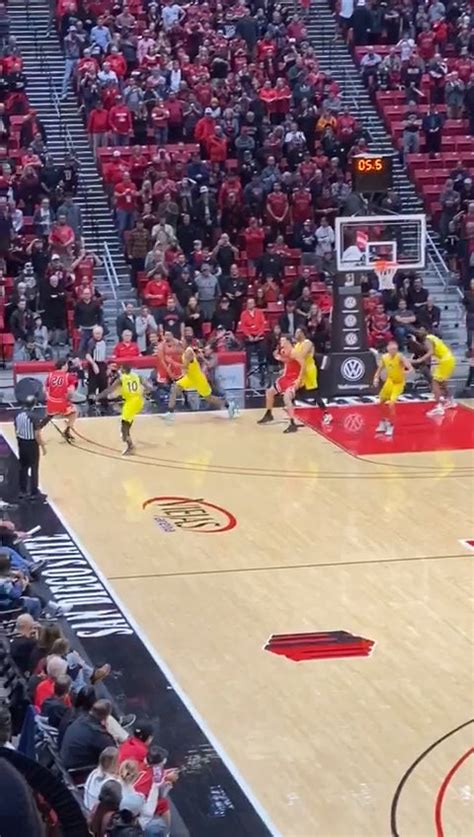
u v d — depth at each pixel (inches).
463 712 453.4
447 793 390.0
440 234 1241.4
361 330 1013.8
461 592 584.7
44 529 684.7
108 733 359.9
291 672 492.7
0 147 1197.7
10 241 1111.0
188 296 1083.3
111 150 1225.4
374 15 1400.1
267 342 1048.8
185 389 949.8
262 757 417.7
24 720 375.6
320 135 1258.0
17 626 443.5
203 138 1229.7
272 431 906.7
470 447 859.4
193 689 476.4
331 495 749.3
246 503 732.7
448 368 948.0
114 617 553.0
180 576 609.6
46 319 1059.9
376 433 898.7
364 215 1065.5
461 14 1409.9
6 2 1376.7
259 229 1159.0
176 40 1327.5
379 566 622.8
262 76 1295.5
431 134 1296.8
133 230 1128.2
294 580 603.2
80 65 1263.5
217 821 371.9
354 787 394.6
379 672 492.1
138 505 729.0
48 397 864.3
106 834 299.9
